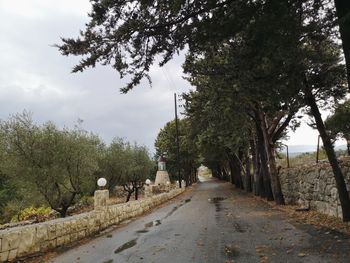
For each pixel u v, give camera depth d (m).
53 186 17.61
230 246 8.73
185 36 7.42
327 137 10.50
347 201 10.33
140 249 9.15
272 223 12.37
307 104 11.30
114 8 6.66
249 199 26.11
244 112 19.62
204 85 17.42
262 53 7.63
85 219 11.92
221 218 15.17
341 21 5.78
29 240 8.70
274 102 10.23
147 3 6.62
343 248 7.42
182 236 10.89
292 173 18.89
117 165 30.73
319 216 12.68
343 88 12.14
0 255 7.71
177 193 40.72
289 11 6.94
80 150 18.47
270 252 7.71
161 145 68.81
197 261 7.37
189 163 70.81
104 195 13.92
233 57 8.93
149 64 7.56
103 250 9.34
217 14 7.14
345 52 6.24
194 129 27.25
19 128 16.66
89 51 6.91
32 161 16.80
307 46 10.17
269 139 20.27
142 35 7.13
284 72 9.16
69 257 8.65
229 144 26.64
